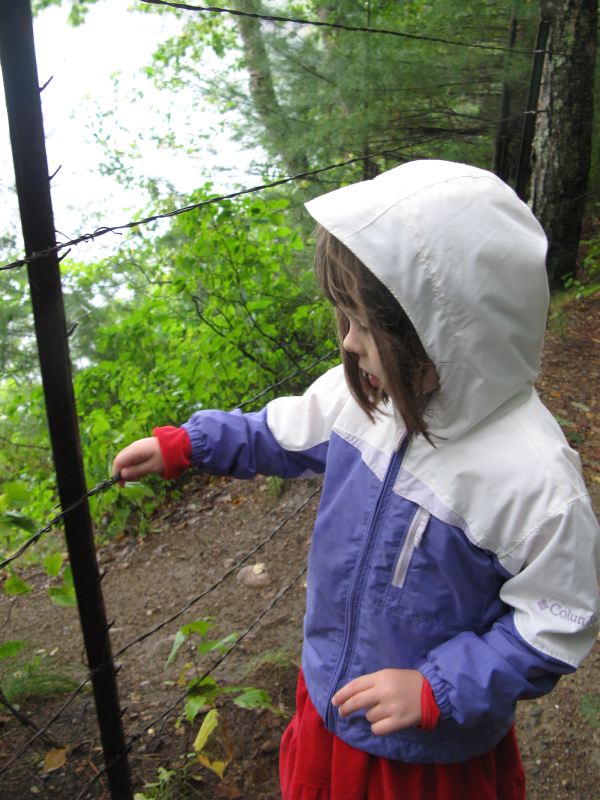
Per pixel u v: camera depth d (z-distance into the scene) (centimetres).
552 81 504
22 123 96
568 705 209
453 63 470
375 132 514
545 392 409
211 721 169
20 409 465
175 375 398
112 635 262
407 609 117
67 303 453
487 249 101
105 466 330
